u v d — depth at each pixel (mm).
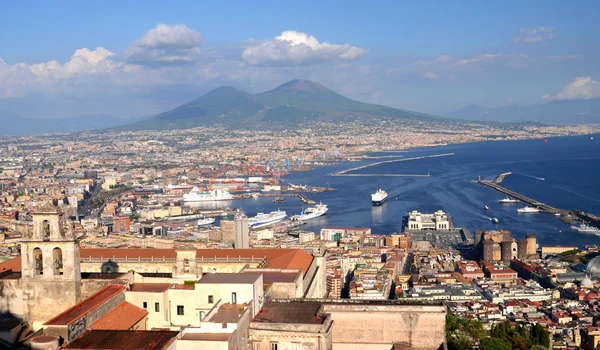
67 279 125938
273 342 104125
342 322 112562
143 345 96812
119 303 118375
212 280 116562
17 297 127125
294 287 133875
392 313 111000
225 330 98438
